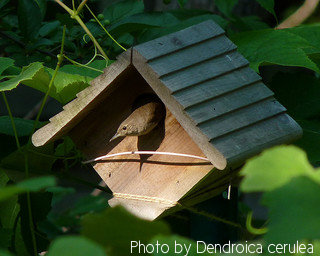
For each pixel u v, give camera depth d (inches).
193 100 163.9
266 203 76.2
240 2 382.0
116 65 173.6
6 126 214.2
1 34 255.9
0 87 169.8
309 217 74.5
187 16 284.4
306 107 243.4
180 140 176.7
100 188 219.0
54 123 185.6
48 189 307.0
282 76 252.5
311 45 202.5
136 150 188.1
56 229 307.6
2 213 228.4
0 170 218.5
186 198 180.9
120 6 255.1
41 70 180.7
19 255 226.1
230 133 162.4
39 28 244.8
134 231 89.5
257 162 76.1
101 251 66.4
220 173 182.2
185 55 175.2
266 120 171.0
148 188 184.4
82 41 247.8
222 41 184.7
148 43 174.6
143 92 185.9
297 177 75.5
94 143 197.2
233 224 202.1
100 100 187.2
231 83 173.8
